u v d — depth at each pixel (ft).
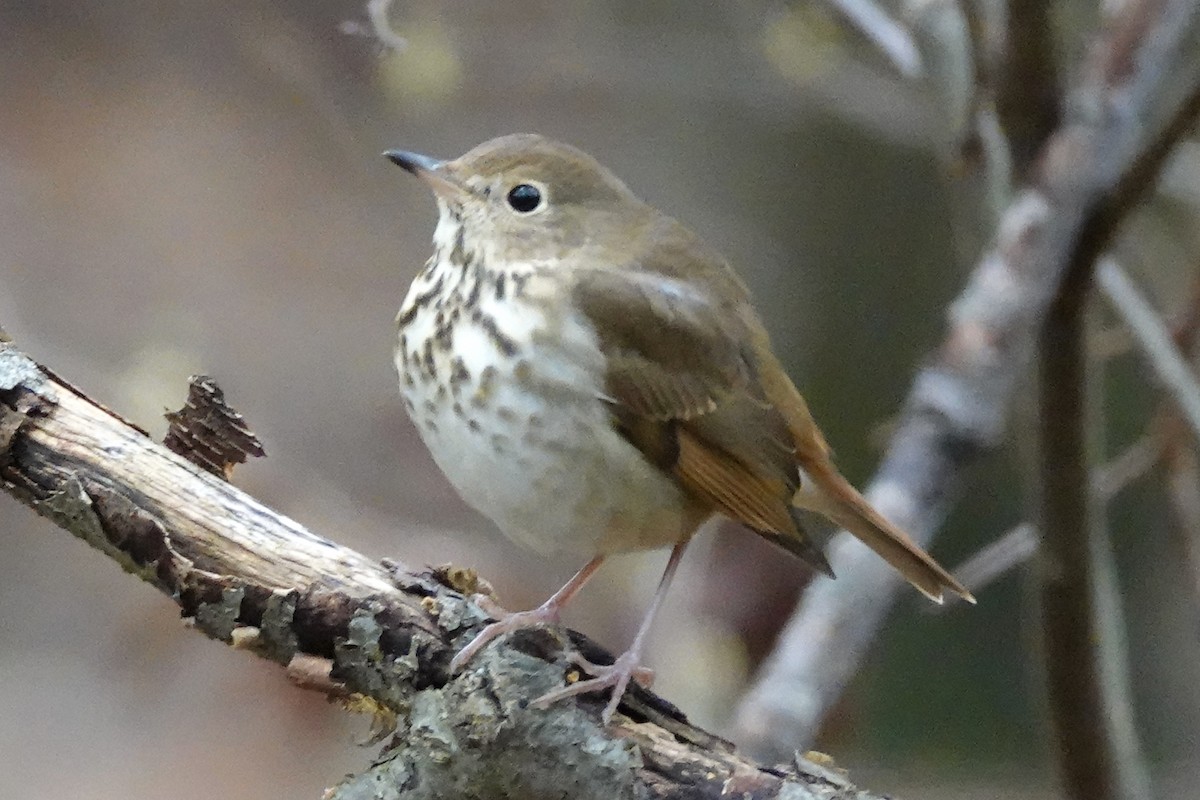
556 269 22.04
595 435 21.13
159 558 16.99
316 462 39.11
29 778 37.65
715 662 35.09
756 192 47.83
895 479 27.30
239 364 41.09
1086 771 25.45
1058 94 24.03
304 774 38.19
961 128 26.50
